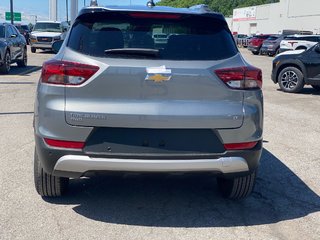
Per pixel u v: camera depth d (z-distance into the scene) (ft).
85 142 11.47
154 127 11.45
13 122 24.43
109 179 15.78
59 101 11.51
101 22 12.42
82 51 11.78
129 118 11.37
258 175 16.98
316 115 29.94
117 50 11.69
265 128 25.35
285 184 16.06
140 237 11.59
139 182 15.65
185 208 13.60
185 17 12.58
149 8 12.84
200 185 15.64
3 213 12.69
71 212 12.97
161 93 11.50
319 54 39.73
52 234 11.58
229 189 13.85
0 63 47.67
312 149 21.04
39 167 12.80
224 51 12.30
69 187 14.90
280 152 20.33
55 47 17.21
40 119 11.82
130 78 11.39
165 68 11.48
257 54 122.01
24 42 57.98
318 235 12.06
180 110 11.52
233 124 11.80
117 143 11.46
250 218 13.04
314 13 160.35
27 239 11.27
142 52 11.68
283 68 42.09
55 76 11.55
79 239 11.36
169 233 11.88
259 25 209.97
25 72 51.85
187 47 12.11
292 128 25.55
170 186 15.42
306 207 13.98
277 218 13.10
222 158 11.81
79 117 11.37
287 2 180.14
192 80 11.57
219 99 11.79
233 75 11.84
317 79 40.06
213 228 12.28
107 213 13.01
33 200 13.69
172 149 11.59
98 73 11.38
